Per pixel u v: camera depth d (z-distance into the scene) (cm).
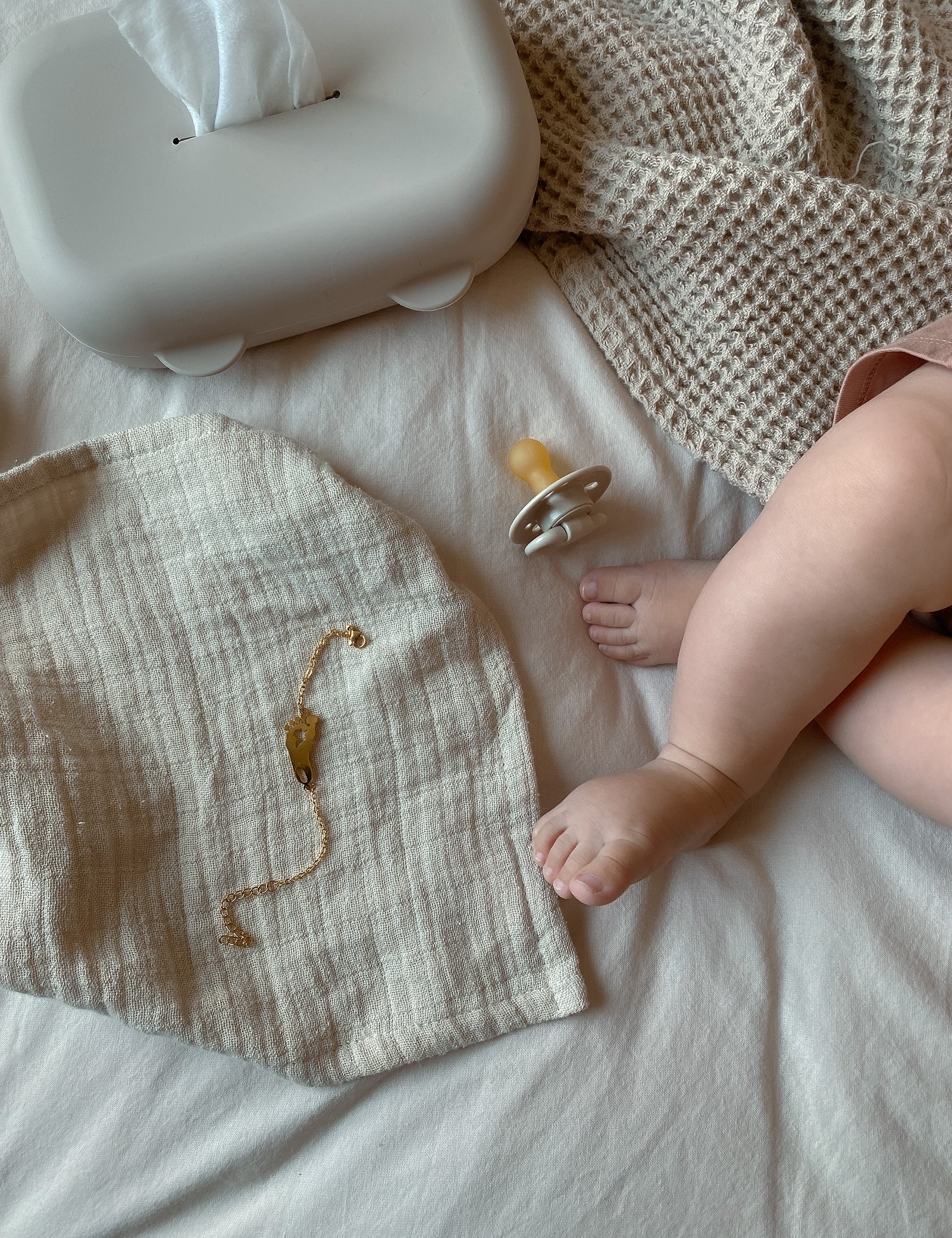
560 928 66
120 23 59
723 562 66
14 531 66
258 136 66
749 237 71
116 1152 62
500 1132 62
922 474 60
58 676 65
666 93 74
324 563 68
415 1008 64
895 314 74
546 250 77
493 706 69
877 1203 62
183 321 65
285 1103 63
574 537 69
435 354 73
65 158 64
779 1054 66
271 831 66
